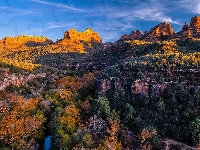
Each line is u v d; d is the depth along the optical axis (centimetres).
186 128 6031
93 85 9988
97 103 7556
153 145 5781
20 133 6531
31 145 6506
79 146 5706
